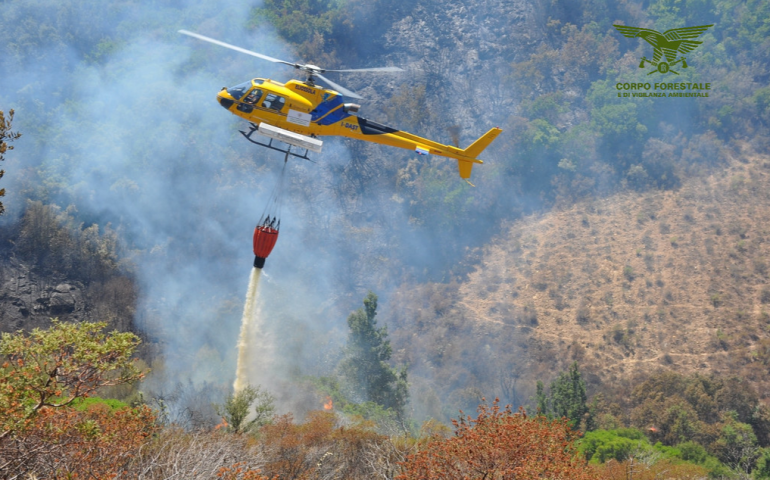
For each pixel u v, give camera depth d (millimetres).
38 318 82188
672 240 93875
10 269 85188
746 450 43812
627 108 109562
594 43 126688
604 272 93250
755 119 107375
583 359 81250
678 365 77625
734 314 81875
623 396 71312
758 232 91375
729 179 100375
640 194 103438
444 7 138875
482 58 130875
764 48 117688
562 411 48000
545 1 136625
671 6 130875
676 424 49812
